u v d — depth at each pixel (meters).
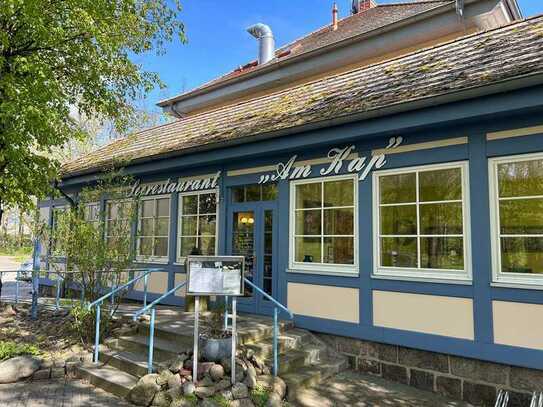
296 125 6.31
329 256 6.50
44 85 6.55
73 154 21.39
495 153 5.01
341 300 6.20
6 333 7.20
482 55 5.83
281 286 6.97
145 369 5.20
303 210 6.93
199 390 4.44
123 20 7.43
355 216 6.21
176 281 8.82
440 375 5.23
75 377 5.55
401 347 5.58
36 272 8.33
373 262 5.93
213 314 6.23
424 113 5.24
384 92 6.07
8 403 4.68
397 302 5.64
